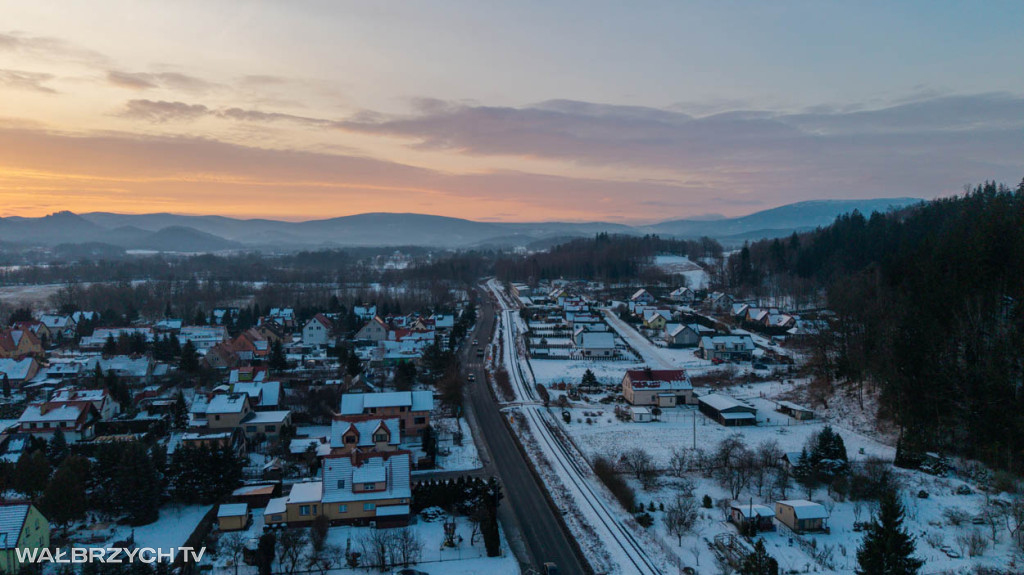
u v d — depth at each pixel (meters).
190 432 82.31
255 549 54.34
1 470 65.25
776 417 95.56
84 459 67.56
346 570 52.97
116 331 150.88
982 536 55.34
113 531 60.56
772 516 59.66
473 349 151.00
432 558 55.00
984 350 73.19
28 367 113.81
